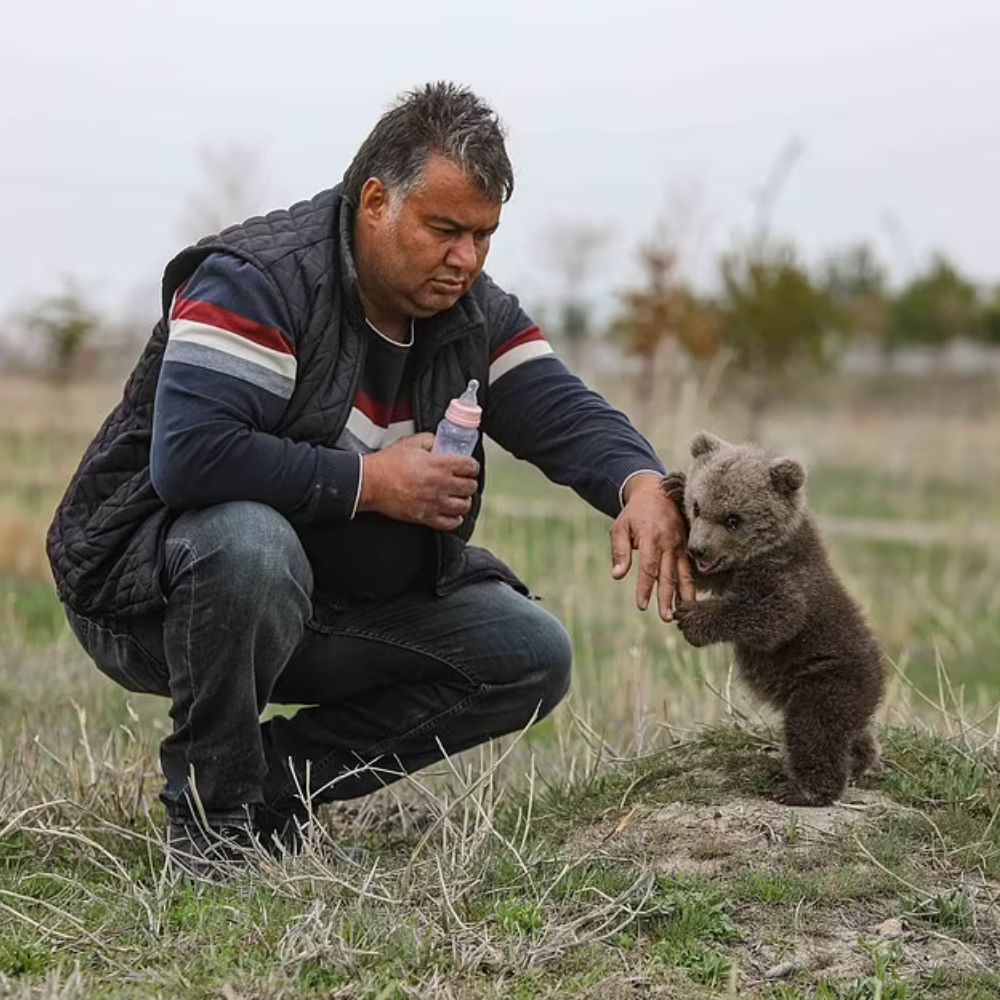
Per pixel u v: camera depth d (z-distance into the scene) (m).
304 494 4.74
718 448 5.40
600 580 11.30
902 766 5.57
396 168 4.74
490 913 4.43
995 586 13.59
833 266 40.41
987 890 4.67
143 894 4.54
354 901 4.51
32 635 10.12
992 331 38.28
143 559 4.82
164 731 7.26
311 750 5.37
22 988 3.86
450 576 5.32
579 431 5.37
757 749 5.66
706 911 4.40
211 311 4.70
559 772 6.06
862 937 4.35
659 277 20.17
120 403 5.22
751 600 5.07
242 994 3.92
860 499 19.97
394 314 5.01
